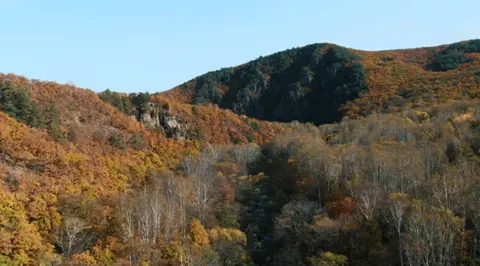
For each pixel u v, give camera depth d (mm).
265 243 62406
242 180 83438
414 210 49562
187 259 48250
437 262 43906
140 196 58438
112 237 51031
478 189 53125
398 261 48156
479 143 75938
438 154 70000
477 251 45781
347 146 83688
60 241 47281
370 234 53062
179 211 61156
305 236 56656
